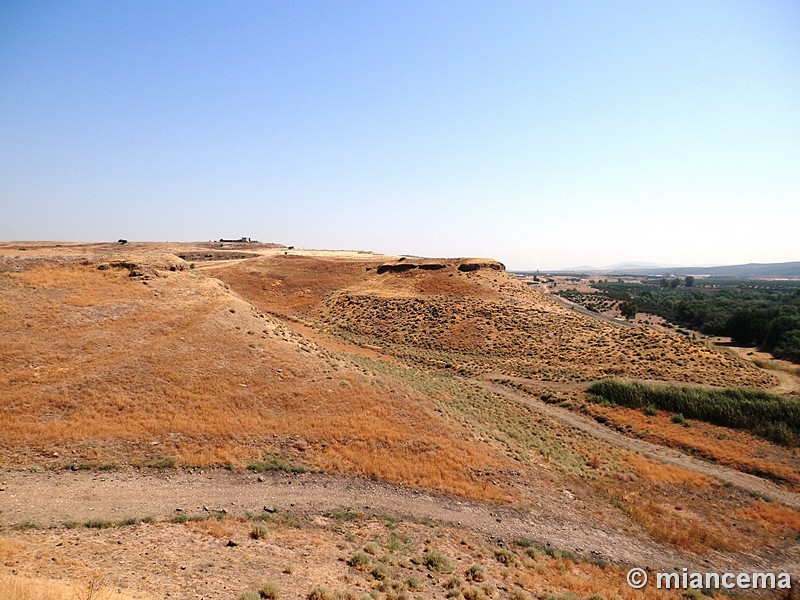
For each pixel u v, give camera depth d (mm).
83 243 145500
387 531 18047
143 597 9992
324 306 82688
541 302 82688
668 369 50125
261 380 29562
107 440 21125
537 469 26969
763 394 41344
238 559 13656
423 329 70438
